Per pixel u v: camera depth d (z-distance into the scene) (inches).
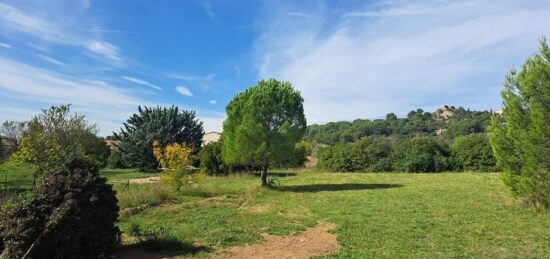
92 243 280.1
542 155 489.4
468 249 329.4
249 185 829.2
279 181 916.0
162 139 1408.7
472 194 659.4
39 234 253.0
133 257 295.3
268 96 800.3
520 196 538.3
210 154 1140.5
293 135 809.5
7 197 447.2
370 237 368.2
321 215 479.8
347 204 564.4
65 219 261.4
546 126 483.8
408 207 532.4
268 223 428.1
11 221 254.5
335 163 1369.3
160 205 545.6
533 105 495.5
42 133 798.5
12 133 1464.1
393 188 767.1
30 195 270.5
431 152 1305.4
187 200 605.0
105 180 306.3
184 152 690.2
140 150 1393.9
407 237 368.5
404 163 1294.3
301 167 1477.6
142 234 354.9
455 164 1278.3
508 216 467.2
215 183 867.4
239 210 516.7
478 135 1311.5
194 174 725.3
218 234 370.0
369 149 1350.9
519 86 525.3
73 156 301.4
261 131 786.2
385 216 469.4
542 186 496.1
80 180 283.4
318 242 351.3
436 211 500.7
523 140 508.1
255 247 331.6
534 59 502.3
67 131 962.7
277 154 798.5
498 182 854.5
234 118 835.4
